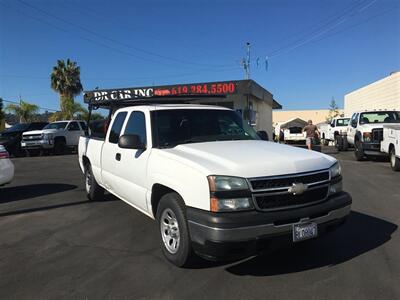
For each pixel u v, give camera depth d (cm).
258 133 661
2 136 2533
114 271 486
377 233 609
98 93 2477
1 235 647
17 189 1076
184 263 472
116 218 729
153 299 414
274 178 433
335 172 490
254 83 2406
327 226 464
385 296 407
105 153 717
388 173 1292
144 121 594
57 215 766
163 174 501
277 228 422
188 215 445
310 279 450
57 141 2438
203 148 513
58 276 477
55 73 4862
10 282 463
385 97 2777
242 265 491
